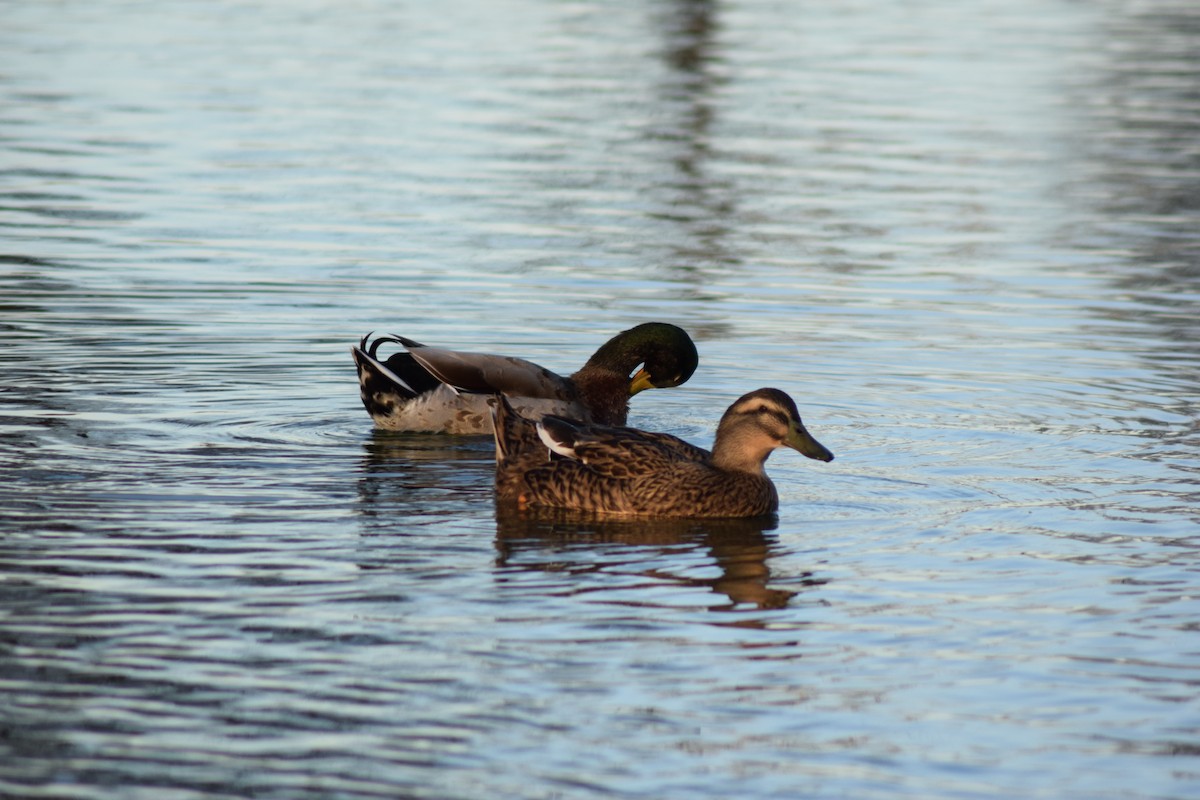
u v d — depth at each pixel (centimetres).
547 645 1001
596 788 817
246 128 3114
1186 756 864
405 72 3706
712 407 1691
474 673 954
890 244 2405
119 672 942
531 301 2059
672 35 4309
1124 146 3119
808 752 862
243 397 1645
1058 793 823
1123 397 1683
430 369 1548
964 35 4397
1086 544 1222
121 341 1838
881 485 1392
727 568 1164
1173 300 2109
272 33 4203
